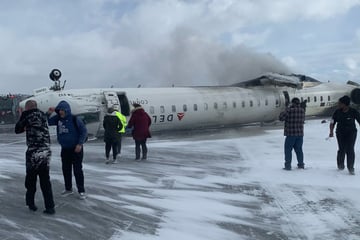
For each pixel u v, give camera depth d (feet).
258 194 30.53
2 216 22.62
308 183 33.68
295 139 38.93
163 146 62.34
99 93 75.72
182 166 43.45
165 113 81.05
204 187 32.91
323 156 48.62
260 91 94.99
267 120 96.63
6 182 31.50
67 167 27.40
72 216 23.48
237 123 92.27
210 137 76.59
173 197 29.50
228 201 28.55
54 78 76.59
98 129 74.54
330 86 104.06
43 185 23.20
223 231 22.31
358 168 39.58
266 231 22.40
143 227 22.49
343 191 30.89
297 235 21.76
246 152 54.54
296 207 26.96
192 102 84.33
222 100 88.17
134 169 41.37
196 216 24.94
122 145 65.16
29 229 20.84
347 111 36.86
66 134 26.50
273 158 48.57
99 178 35.88
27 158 22.82
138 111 47.57
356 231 22.34
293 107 38.70
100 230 21.58
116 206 26.27
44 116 23.11
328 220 24.18
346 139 36.86
